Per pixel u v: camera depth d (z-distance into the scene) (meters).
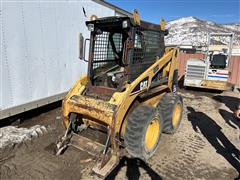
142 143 3.37
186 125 5.41
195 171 3.50
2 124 4.61
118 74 3.78
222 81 8.69
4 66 4.10
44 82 5.07
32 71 4.71
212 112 6.57
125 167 3.47
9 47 4.16
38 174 3.23
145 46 3.88
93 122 3.71
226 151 4.18
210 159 3.87
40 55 4.87
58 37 5.33
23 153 3.74
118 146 3.30
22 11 4.35
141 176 3.28
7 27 4.09
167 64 4.73
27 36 4.51
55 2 5.11
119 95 3.26
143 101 4.03
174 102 4.53
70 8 5.61
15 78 4.34
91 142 3.53
